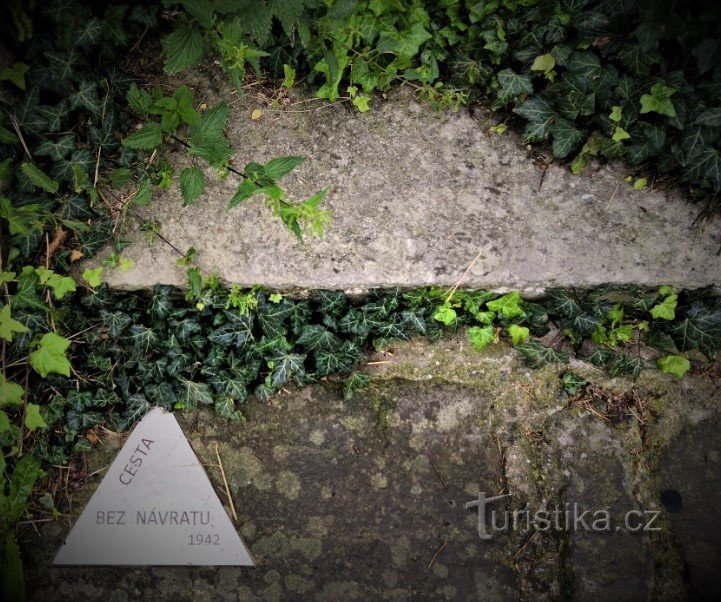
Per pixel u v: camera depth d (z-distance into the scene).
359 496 2.59
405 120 2.75
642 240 2.69
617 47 2.41
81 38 2.36
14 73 2.30
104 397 2.61
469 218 2.69
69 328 2.60
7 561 2.39
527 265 2.66
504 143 2.74
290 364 2.65
